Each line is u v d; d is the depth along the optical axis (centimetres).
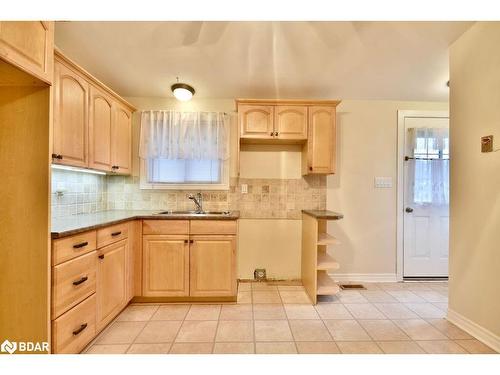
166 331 208
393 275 324
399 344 192
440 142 324
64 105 190
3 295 144
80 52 234
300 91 301
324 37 217
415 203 325
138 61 248
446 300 269
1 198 145
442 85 289
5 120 145
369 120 323
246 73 267
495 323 184
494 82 184
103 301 199
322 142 286
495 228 183
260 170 321
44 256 145
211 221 254
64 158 190
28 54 130
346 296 278
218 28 207
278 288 297
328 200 323
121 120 278
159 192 317
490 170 187
